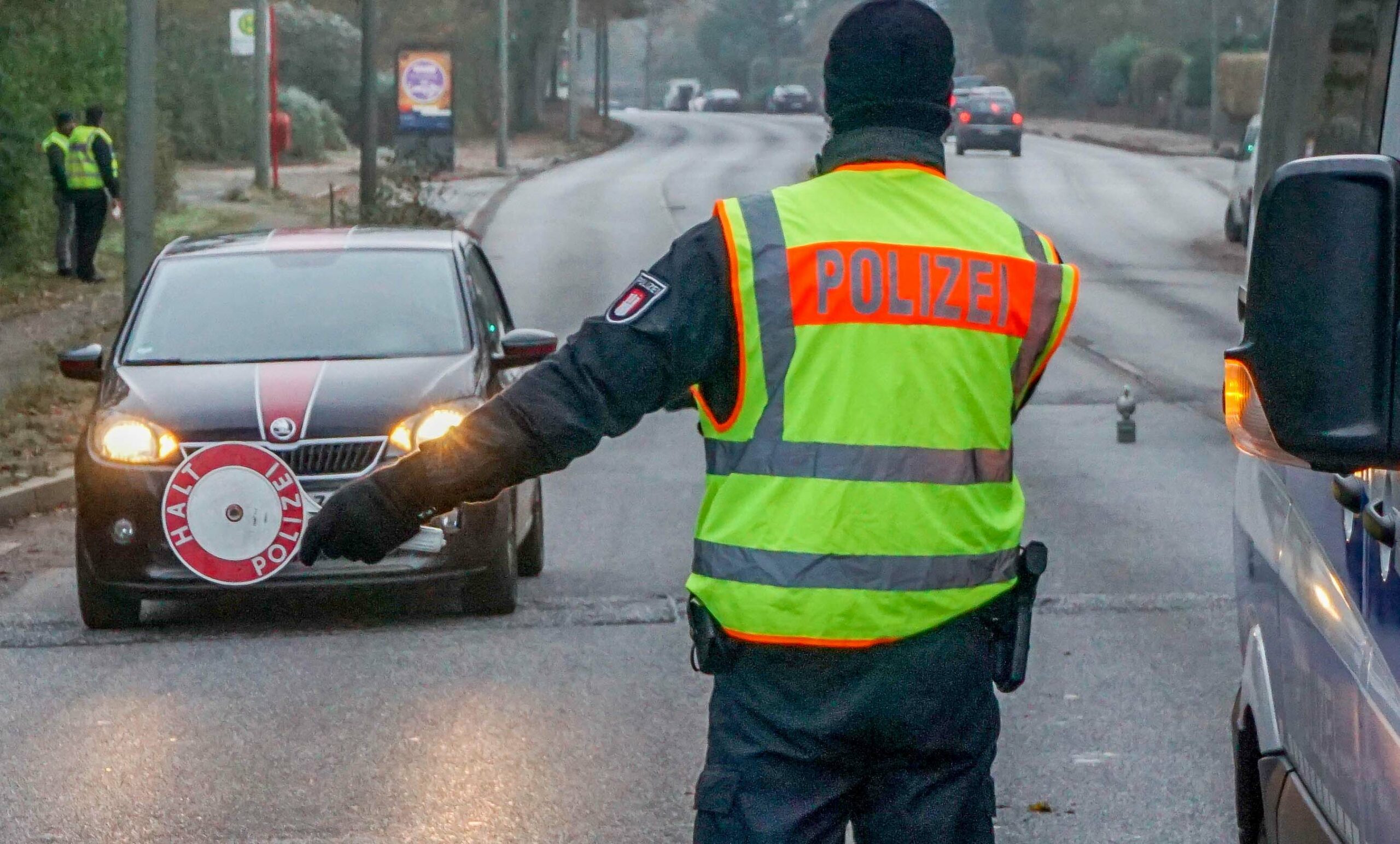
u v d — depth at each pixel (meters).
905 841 9.44
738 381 9.23
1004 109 172.12
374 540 9.00
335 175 144.38
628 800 18.50
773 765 9.29
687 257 9.16
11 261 73.81
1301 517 10.88
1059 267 9.57
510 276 86.44
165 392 27.08
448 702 22.44
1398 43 10.11
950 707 9.34
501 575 26.83
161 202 102.44
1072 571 30.03
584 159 187.50
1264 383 7.52
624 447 45.75
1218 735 20.47
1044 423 48.78
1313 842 9.80
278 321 29.27
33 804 18.64
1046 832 17.39
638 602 28.14
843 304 9.14
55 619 27.72
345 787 19.08
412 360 28.14
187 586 25.97
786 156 192.25
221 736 21.11
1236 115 195.75
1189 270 93.94
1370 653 8.71
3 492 36.84
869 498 9.11
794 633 9.14
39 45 75.38
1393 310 7.39
